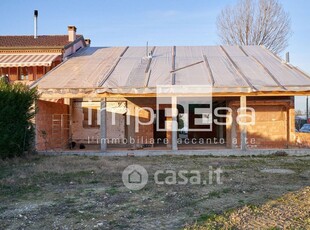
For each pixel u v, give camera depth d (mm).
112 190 10273
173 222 7230
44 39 28578
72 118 24250
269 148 20500
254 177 12133
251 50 27609
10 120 16531
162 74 21266
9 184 11125
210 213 7777
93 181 11617
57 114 22672
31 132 18188
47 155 18703
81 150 20422
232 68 22453
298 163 15641
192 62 23844
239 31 46469
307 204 8469
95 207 8461
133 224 7145
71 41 27641
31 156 17469
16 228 6973
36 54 25250
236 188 10320
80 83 20109
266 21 45500
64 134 23641
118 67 22875
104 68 22797
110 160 16891
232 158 17656
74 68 23125
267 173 12961
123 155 18906
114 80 20359
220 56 25578
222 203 8656
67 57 25906
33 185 11000
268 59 24594
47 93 19438
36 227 7027
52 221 7398
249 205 8328
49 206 8594
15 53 25312
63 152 19188
